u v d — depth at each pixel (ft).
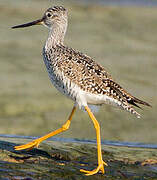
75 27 75.61
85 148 30.73
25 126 44.39
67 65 28.91
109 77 29.17
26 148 28.89
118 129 45.57
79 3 92.07
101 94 28.86
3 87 51.62
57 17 31.86
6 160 26.55
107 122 47.29
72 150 29.84
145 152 31.42
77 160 28.22
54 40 31.12
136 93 51.85
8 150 28.43
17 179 23.67
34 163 26.58
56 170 25.79
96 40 69.92
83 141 36.70
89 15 83.97
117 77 55.98
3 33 69.51
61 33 31.78
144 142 41.81
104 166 27.66
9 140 31.48
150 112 49.67
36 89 52.16
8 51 62.49
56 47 30.35
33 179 23.94
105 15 84.94
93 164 27.71
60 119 46.80
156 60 63.52
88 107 29.94
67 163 27.37
